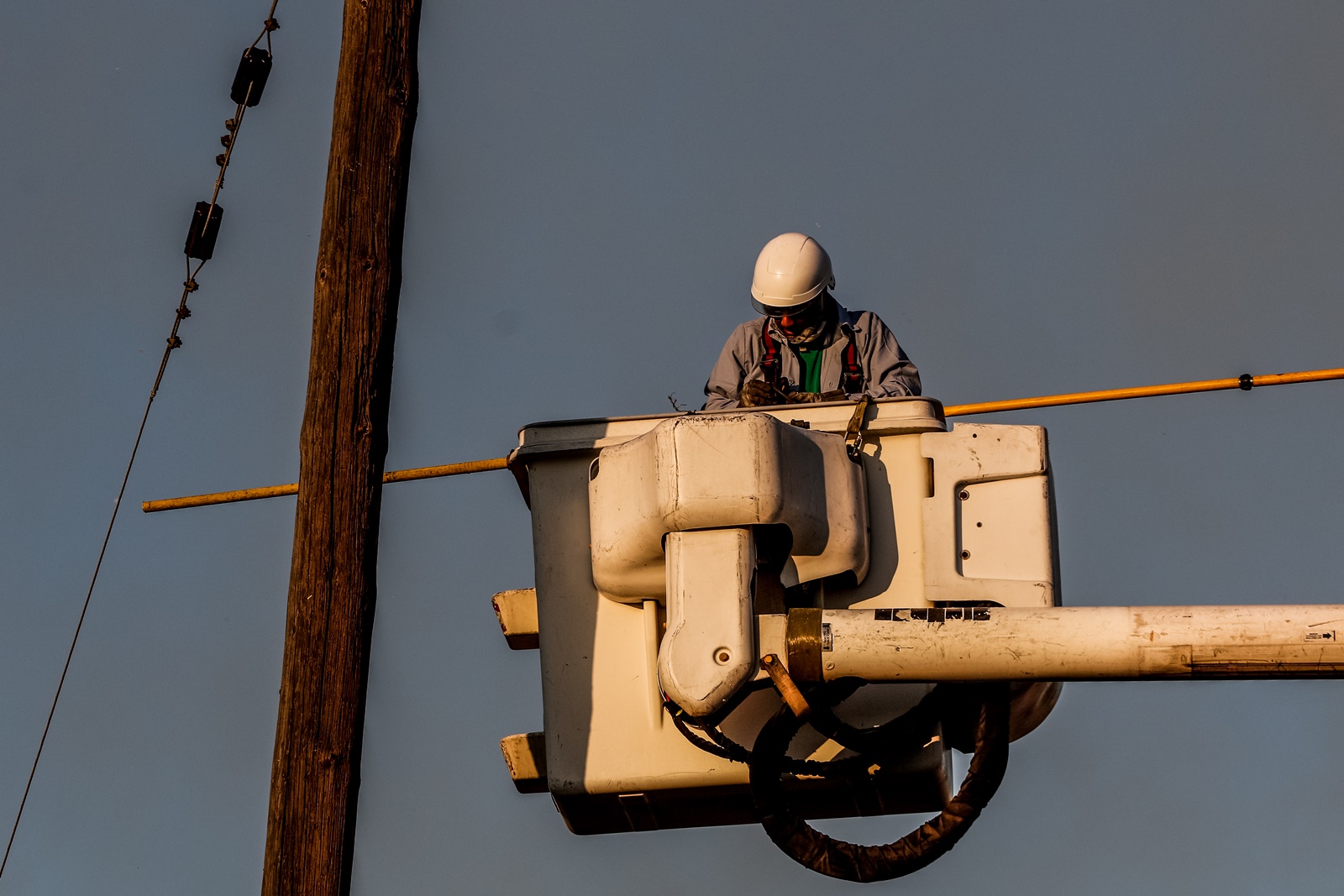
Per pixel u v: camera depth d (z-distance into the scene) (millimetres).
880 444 24984
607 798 24672
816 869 23422
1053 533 24891
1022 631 22812
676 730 24422
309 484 23781
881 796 25078
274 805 22516
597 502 24656
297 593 23344
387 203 25031
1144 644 22578
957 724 24578
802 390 31344
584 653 24812
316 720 22781
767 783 23547
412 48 25906
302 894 22078
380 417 24234
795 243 31688
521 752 24969
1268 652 22406
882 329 31828
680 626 23359
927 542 24578
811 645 23047
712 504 23422
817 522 23875
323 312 24484
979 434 24938
